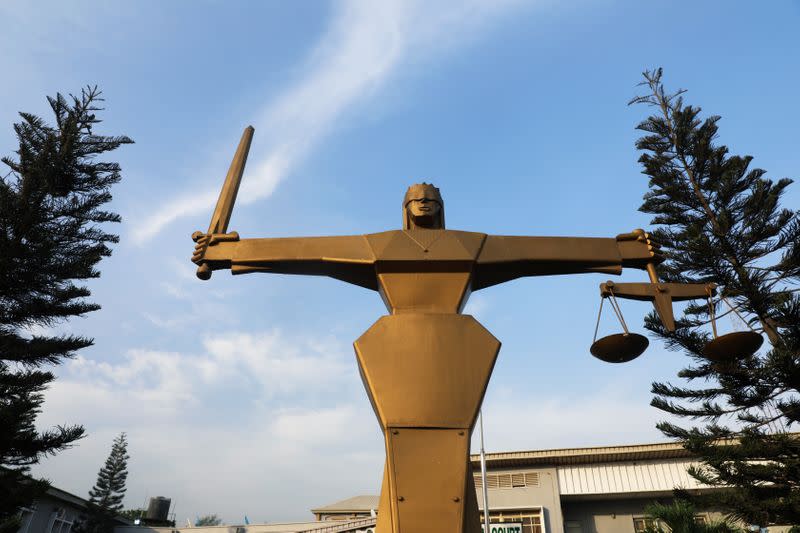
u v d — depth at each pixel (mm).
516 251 4066
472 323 3645
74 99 13469
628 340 4094
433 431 3275
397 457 3178
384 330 3592
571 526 20516
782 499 10492
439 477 3127
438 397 3359
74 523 28828
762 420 11328
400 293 3822
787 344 10609
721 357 4242
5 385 11625
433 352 3508
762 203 11773
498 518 19828
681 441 13266
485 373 3465
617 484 19594
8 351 11531
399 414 3307
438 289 3844
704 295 4141
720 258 11547
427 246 3975
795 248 10992
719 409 11602
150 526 30484
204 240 4129
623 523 20141
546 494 19688
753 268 11617
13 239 12039
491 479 20469
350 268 4020
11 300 12391
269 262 4016
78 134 13133
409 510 3033
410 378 3416
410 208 4605
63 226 12688
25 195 12406
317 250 4004
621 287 4070
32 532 24312
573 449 19734
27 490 11609
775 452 10773
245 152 4723
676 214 13078
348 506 29516
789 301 10031
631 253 4199
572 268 4188
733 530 9883
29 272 11984
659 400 12055
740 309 11312
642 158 13906
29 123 13156
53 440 11453
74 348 12164
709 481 11523
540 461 20266
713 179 12852
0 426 10859
